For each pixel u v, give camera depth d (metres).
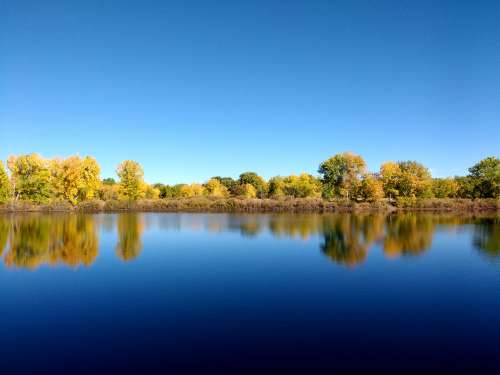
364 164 88.12
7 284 16.42
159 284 16.39
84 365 8.97
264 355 9.45
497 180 84.00
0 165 65.50
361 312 12.70
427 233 33.56
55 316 12.41
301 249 25.23
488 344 10.13
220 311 12.81
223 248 25.88
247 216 58.59
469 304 13.55
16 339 10.54
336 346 9.98
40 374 8.56
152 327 11.36
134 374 8.52
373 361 9.13
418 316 12.31
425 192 83.19
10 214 62.47
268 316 12.31
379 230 36.19
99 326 11.46
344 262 20.91
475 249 24.89
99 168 77.75
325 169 91.25
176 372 8.59
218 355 9.45
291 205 74.25
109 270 19.14
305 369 8.72
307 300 14.03
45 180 71.69
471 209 74.75
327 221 47.38
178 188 115.81
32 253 23.94
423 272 18.48
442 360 9.20
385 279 17.20
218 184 113.06
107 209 73.50
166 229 38.19
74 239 30.27
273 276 17.80
